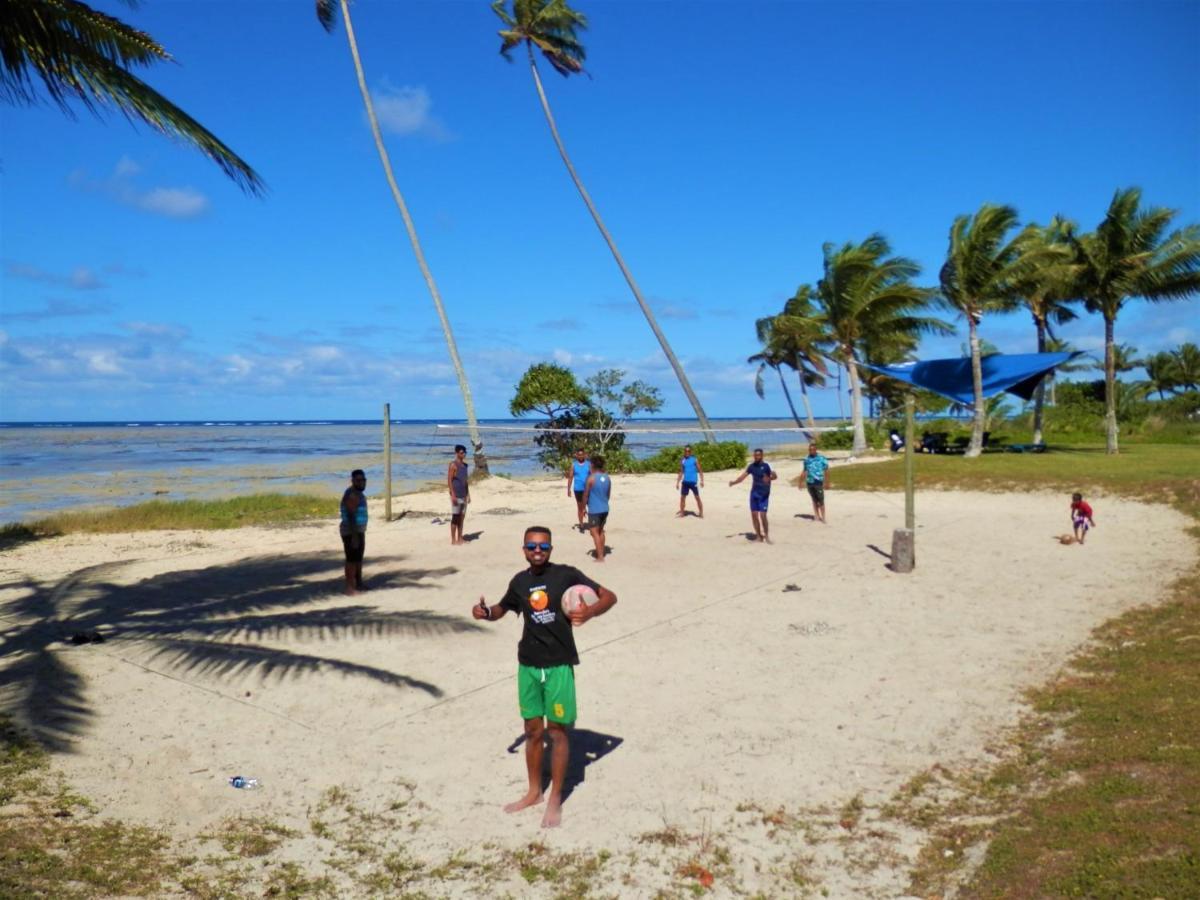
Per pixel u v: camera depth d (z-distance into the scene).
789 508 20.42
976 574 12.27
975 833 4.84
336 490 30.11
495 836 5.07
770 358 44.72
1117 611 9.95
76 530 18.00
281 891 4.47
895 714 6.87
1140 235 28.44
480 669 8.14
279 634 9.26
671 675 7.95
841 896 4.35
